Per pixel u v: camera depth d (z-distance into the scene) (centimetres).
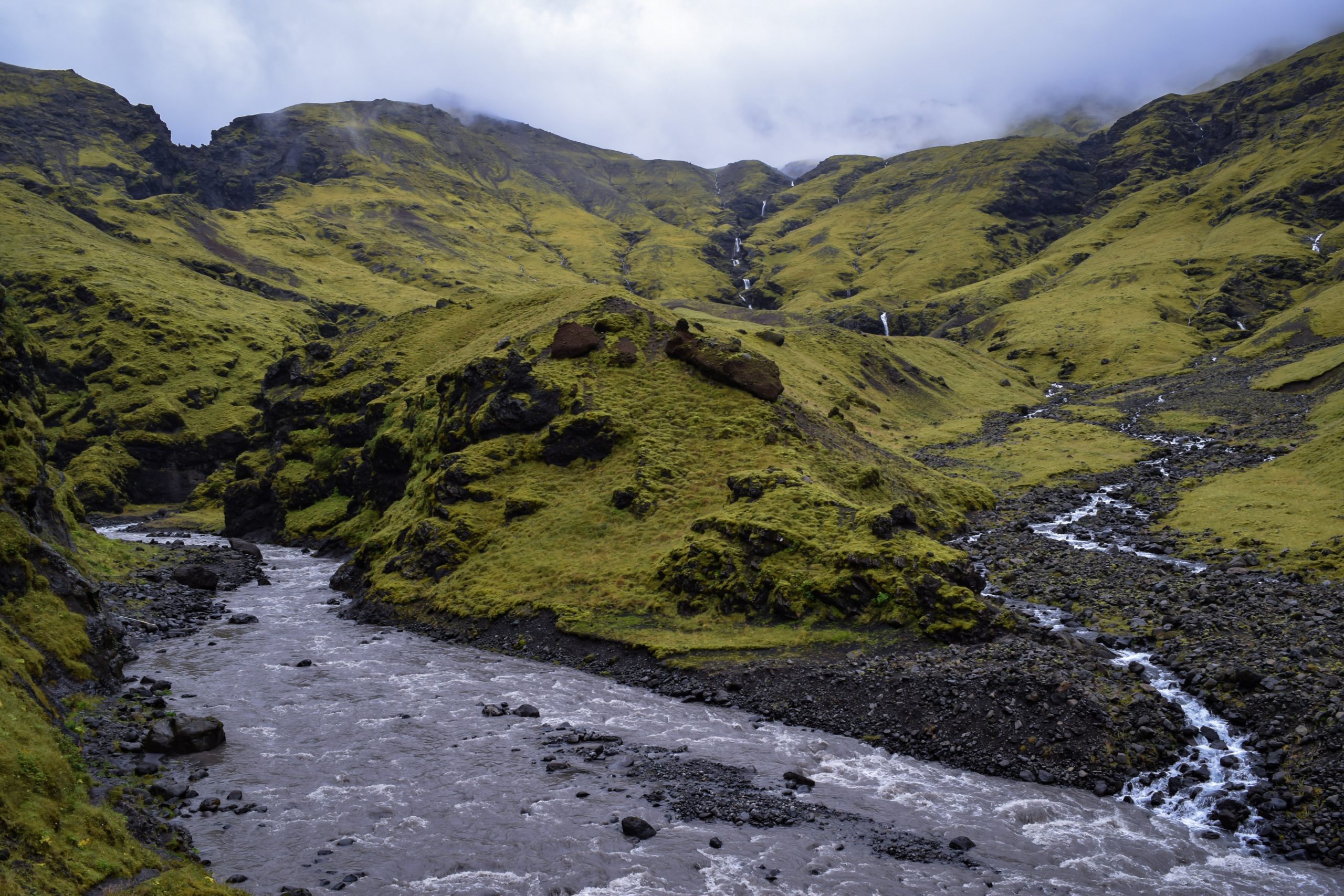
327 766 3123
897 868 2405
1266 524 6612
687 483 6631
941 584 4491
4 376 6253
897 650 4250
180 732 3186
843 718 3709
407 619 5909
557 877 2305
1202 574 5591
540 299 12506
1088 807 2883
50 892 1811
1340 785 2777
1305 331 19138
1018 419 15462
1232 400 14562
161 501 16762
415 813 2716
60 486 7944
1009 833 2667
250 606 6488
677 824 2659
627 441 7212
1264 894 2316
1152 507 8194
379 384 11338
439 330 12850
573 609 5275
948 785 3059
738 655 4475
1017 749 3253
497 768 3125
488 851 2453
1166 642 4272
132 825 2355
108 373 19025
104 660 3969
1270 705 3350
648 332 8762
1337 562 5397
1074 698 3397
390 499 9181
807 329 18512
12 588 3750
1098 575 5791
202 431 17575
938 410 16862
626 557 5819
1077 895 2281
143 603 6003
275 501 11081
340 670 4569
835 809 2816
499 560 6188
